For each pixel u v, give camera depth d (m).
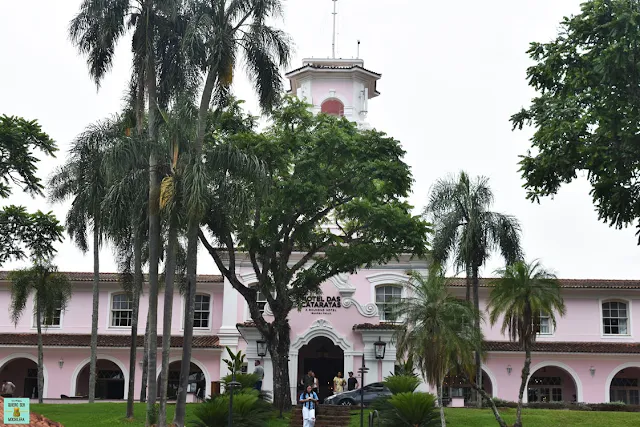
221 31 23.88
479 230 33.09
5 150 30.80
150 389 23.25
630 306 41.25
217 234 27.09
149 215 25.09
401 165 28.05
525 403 36.12
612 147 24.12
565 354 39.81
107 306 41.50
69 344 39.59
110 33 24.00
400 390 27.94
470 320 24.53
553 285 25.31
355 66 41.81
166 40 24.69
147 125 24.80
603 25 23.52
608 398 39.53
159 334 40.50
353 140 27.81
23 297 35.72
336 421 27.05
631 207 25.31
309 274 29.55
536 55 26.02
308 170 27.09
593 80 24.47
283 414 28.14
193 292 23.06
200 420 24.12
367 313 37.09
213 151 23.03
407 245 28.36
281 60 25.20
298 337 36.72
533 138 25.25
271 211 27.08
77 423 24.56
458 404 34.91
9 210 34.69
